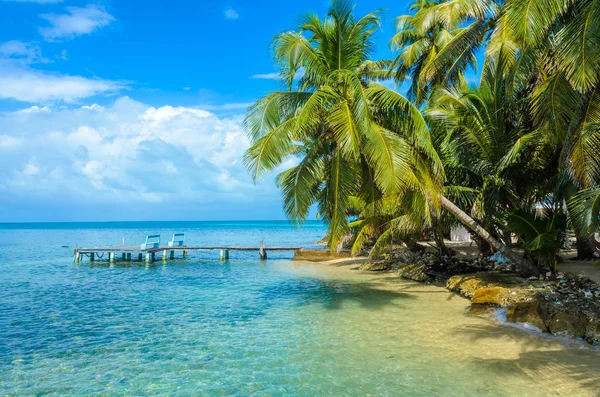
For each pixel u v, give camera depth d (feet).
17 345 33.53
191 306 48.52
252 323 39.63
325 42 42.19
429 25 60.44
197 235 271.28
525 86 46.26
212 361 29.07
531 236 44.68
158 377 26.30
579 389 22.20
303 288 60.13
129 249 100.94
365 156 40.81
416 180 39.45
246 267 91.66
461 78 68.28
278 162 38.09
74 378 26.35
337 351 30.40
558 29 36.09
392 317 40.22
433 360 27.81
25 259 112.16
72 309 47.52
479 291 42.60
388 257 87.20
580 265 52.21
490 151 47.80
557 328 31.71
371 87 40.50
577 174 33.78
